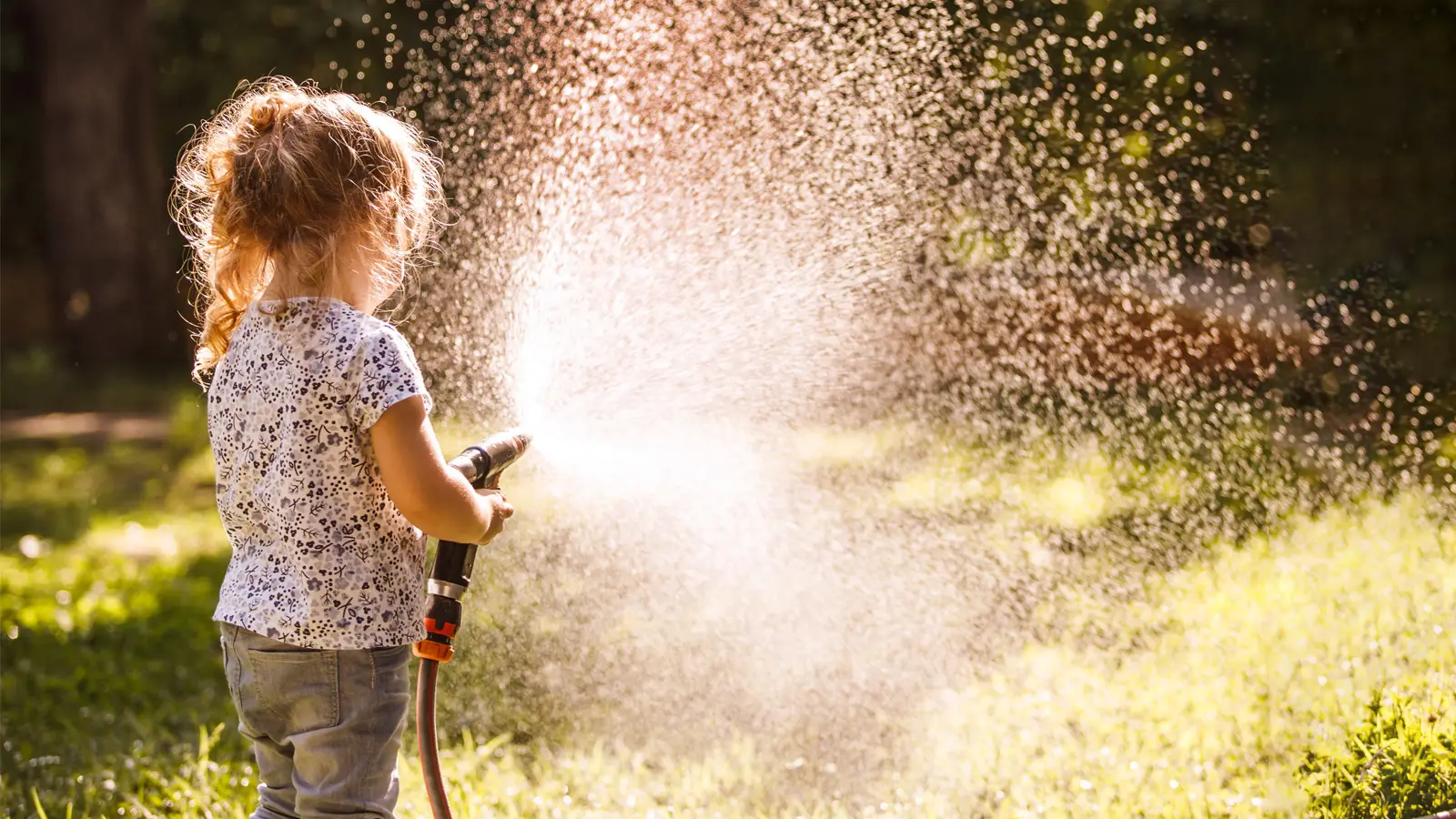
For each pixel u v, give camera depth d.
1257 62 10.38
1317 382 8.23
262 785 2.84
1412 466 6.69
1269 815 3.34
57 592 7.39
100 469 12.05
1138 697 4.15
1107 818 3.42
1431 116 10.51
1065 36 8.37
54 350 18.86
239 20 16.86
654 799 3.82
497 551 5.85
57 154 18.55
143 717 5.02
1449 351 8.57
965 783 3.73
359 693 2.65
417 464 2.59
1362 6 10.54
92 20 18.41
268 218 2.68
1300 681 4.03
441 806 2.75
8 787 4.34
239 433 2.67
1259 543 5.57
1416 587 4.64
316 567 2.60
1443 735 3.55
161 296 18.92
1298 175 10.19
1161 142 8.88
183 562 8.15
